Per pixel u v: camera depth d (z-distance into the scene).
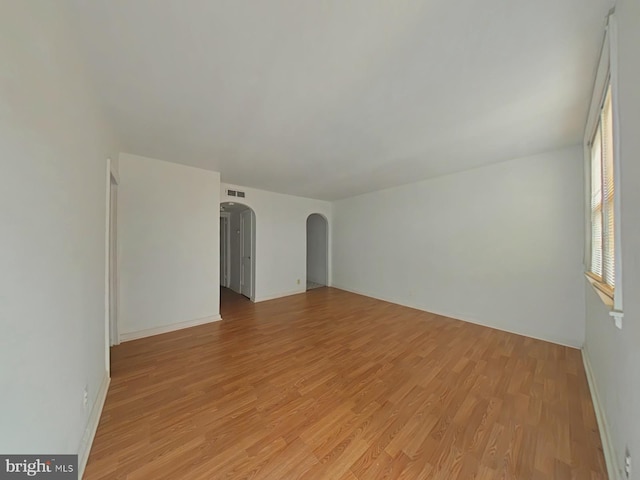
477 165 3.30
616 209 1.13
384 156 2.93
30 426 0.81
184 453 1.33
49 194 0.97
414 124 2.11
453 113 1.94
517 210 3.08
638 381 0.93
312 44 1.23
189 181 3.29
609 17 1.07
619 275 1.13
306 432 1.49
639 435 0.91
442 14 1.07
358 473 1.23
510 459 1.32
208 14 1.05
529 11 1.06
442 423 1.57
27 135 0.82
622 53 1.02
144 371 2.18
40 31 0.89
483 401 1.79
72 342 1.19
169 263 3.13
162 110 1.86
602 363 1.68
